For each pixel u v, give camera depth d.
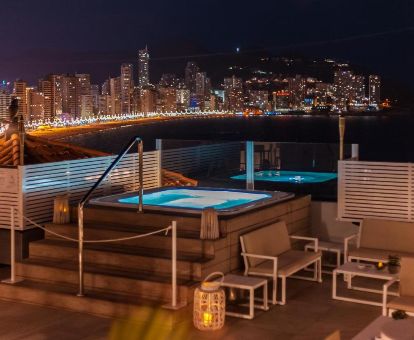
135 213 7.36
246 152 10.52
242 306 6.40
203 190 9.63
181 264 6.33
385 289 5.74
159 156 10.39
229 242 6.74
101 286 6.47
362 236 7.43
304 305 6.41
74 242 7.32
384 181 8.09
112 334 5.64
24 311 6.31
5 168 7.77
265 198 8.23
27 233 7.77
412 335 3.35
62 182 8.25
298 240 8.37
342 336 5.52
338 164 8.38
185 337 5.52
